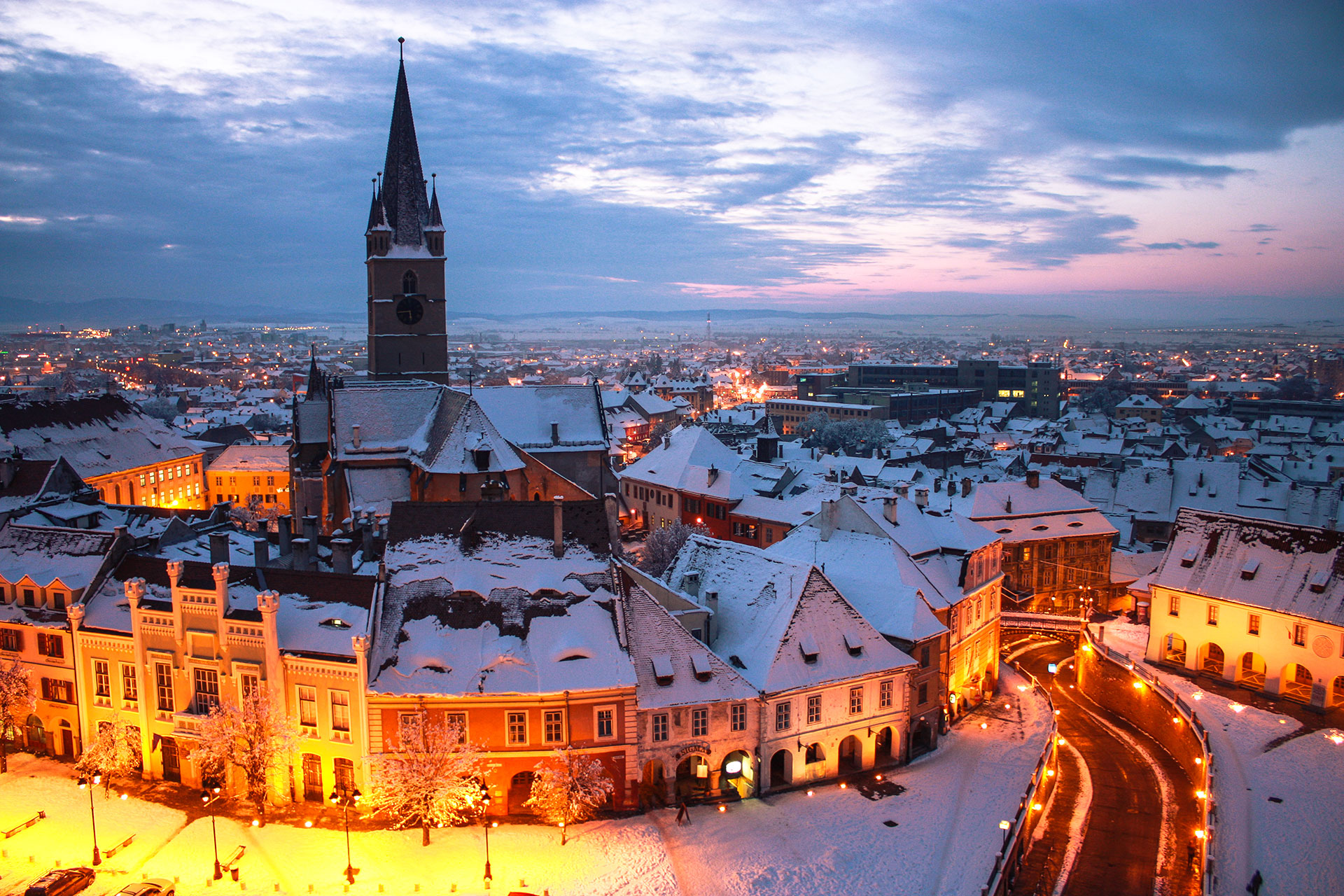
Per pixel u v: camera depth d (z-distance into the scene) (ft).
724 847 179.01
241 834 179.52
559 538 211.20
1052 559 363.97
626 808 193.26
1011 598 356.38
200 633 193.77
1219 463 474.08
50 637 210.18
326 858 171.32
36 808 188.44
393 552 207.82
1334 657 234.99
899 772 216.13
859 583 244.63
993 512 363.76
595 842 178.70
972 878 168.96
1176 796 209.15
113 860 169.89
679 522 403.75
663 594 217.56
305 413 359.87
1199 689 256.11
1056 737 230.68
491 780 188.65
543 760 188.55
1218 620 262.88
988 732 243.40
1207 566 270.87
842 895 163.63
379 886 162.81
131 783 200.75
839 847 179.52
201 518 286.66
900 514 275.59
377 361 393.09
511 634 196.54
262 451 566.77
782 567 225.97
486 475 309.63
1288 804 192.75
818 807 197.06
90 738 206.90
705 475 417.69
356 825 183.93
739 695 199.31
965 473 515.09
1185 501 464.24
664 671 197.06
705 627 217.56
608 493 391.45
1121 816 199.72
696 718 198.29
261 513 476.95
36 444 426.51
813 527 270.67
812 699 208.03
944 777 213.25
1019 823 182.50
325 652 187.32
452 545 209.97
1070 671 300.20
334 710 189.47
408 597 200.23
